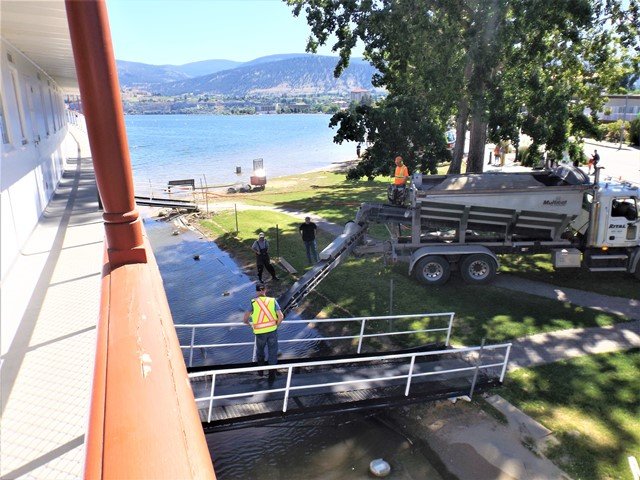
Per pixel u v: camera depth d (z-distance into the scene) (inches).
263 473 268.1
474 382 317.7
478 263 518.0
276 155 2421.3
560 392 329.4
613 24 817.5
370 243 556.1
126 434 77.3
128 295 130.6
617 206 507.5
